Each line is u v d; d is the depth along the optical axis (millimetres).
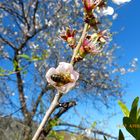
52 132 5648
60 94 1622
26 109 12938
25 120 12445
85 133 7637
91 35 1850
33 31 14953
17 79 13977
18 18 15141
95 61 14453
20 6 15430
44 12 15734
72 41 1907
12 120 12438
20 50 14344
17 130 12344
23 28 15250
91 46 1814
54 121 5465
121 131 1362
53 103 1607
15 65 4312
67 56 14594
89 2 1868
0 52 14484
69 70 1709
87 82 14836
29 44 14922
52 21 15422
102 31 1878
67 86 1646
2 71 4176
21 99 13625
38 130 1570
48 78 1662
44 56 4969
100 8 1915
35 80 13898
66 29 1942
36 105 13086
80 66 14852
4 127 12281
